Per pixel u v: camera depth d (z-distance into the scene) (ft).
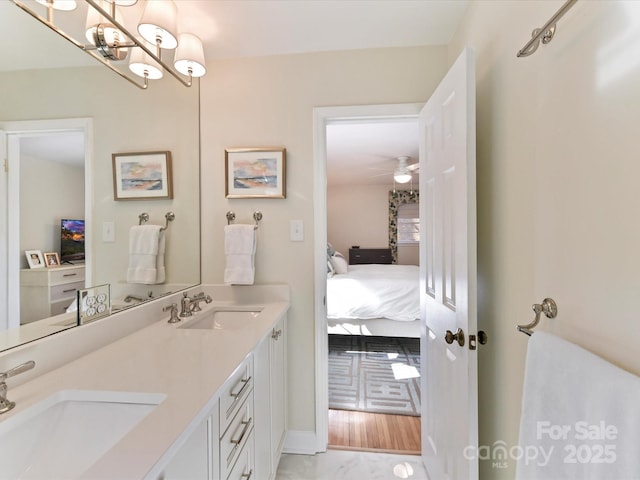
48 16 3.16
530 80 2.93
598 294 2.12
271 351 4.49
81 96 3.59
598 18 2.08
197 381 2.59
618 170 1.94
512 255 3.31
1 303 2.67
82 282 3.51
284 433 5.43
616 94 1.94
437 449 4.59
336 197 20.92
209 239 5.92
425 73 5.50
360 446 5.79
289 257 5.80
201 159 5.93
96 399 2.43
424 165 5.19
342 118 5.72
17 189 2.87
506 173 3.42
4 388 2.20
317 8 4.52
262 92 5.80
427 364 5.16
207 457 2.41
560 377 2.10
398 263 20.24
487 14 3.86
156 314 4.54
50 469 2.21
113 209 4.03
